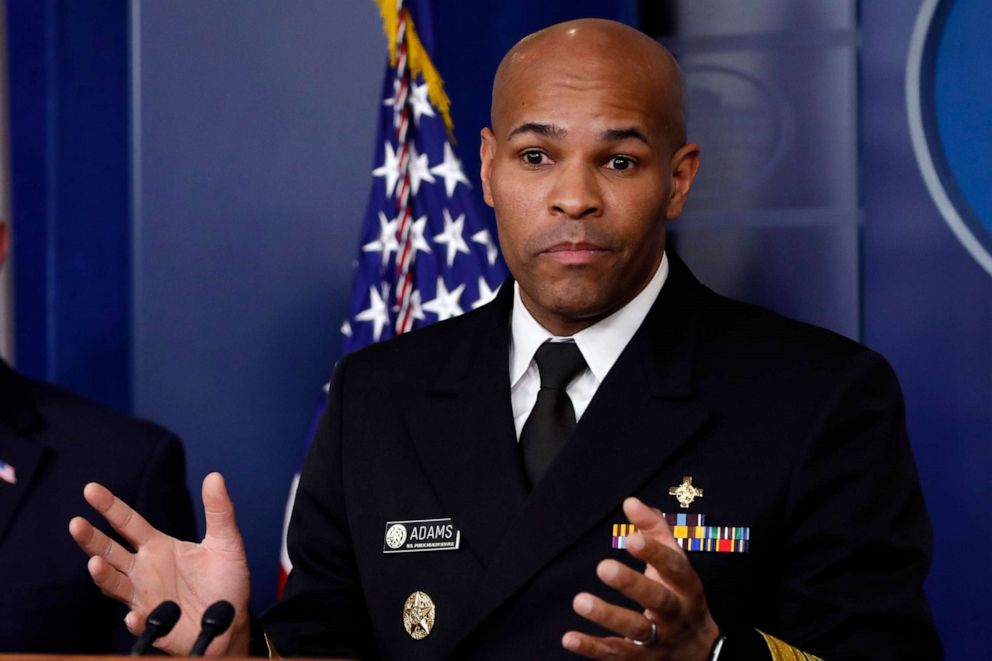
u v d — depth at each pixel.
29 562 4.24
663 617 2.82
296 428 6.33
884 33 5.88
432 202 5.45
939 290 5.80
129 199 6.46
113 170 6.47
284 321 6.36
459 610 3.38
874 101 5.89
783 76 5.97
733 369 3.53
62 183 6.46
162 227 6.37
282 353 6.35
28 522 4.30
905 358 5.83
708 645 2.97
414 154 5.50
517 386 3.65
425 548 3.46
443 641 3.37
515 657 3.31
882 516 3.32
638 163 3.40
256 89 6.39
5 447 4.36
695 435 3.43
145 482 4.42
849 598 3.23
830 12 5.93
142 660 2.48
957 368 5.78
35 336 6.47
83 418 4.52
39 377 6.45
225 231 6.38
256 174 6.38
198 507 6.30
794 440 3.37
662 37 6.09
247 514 6.32
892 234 5.86
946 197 5.80
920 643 3.26
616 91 3.38
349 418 3.76
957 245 5.79
